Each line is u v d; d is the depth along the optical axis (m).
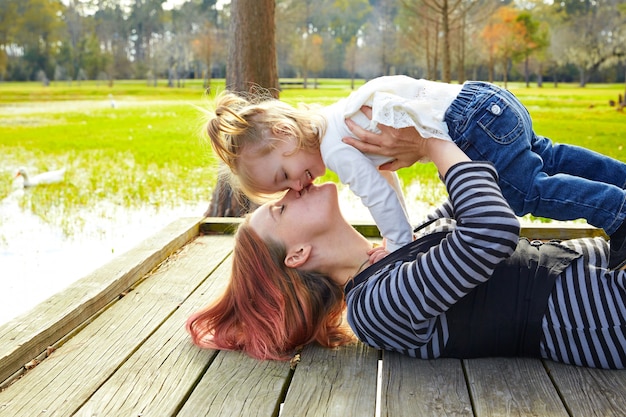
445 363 2.42
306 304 2.52
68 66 37.19
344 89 27.09
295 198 2.58
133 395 2.22
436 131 2.36
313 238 2.55
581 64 25.53
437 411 2.08
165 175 8.96
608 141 9.42
